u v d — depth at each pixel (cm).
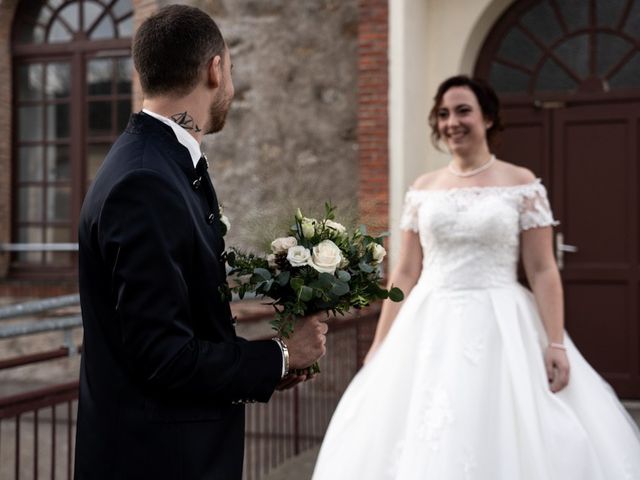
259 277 172
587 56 628
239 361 162
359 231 191
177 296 153
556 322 311
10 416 287
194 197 166
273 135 653
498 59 644
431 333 313
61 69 761
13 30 769
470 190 324
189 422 160
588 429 299
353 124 637
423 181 342
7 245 762
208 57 171
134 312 150
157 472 157
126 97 746
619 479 288
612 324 622
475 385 296
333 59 643
